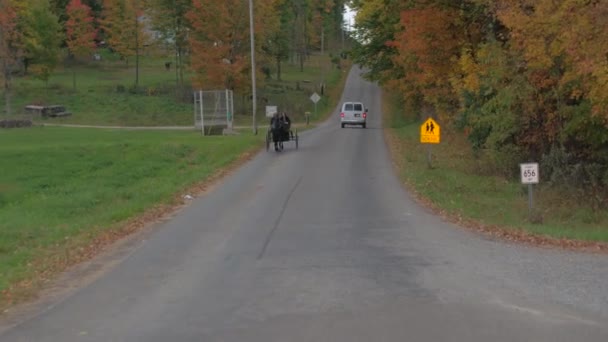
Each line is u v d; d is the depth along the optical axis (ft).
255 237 78.23
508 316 44.62
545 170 127.44
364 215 93.04
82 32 483.92
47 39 442.91
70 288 57.47
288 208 99.71
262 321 44.55
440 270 59.31
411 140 230.48
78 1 482.28
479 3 135.74
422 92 222.28
